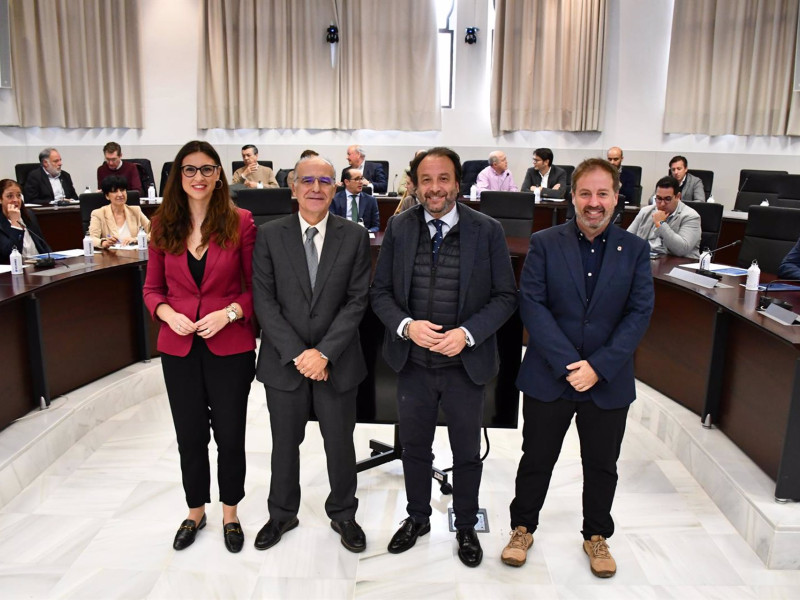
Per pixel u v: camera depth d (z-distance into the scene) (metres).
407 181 5.06
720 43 7.32
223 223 2.23
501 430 3.52
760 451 2.76
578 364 2.08
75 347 3.58
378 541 2.48
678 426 3.26
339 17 7.82
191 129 8.12
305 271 2.23
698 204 4.70
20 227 3.97
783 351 2.61
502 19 7.80
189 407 2.29
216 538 2.48
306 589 2.21
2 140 7.32
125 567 2.31
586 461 2.27
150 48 7.88
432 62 7.96
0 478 2.68
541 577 2.29
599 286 2.12
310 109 8.04
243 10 7.74
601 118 7.90
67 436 3.20
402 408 2.32
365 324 2.65
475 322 2.16
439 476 2.81
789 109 7.23
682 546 2.49
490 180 7.11
